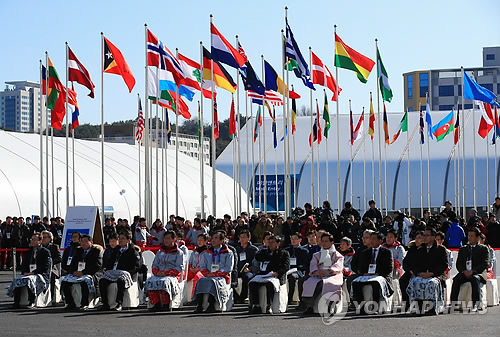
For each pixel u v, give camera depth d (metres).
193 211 56.19
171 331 15.35
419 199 72.56
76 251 20.45
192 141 138.12
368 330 15.23
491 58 142.62
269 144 77.75
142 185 52.97
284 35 36.22
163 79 35.97
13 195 43.91
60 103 36.72
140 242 32.19
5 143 48.84
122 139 135.75
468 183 71.88
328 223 28.61
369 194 73.75
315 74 36.72
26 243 36.09
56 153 50.59
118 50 33.00
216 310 18.97
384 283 18.34
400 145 76.25
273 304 18.75
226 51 32.78
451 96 132.38
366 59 35.16
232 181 66.88
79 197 47.09
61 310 19.73
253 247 21.59
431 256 18.30
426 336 14.30
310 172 74.81
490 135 74.38
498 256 23.39
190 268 20.62
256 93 39.06
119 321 17.17
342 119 80.44
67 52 35.16
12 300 22.50
